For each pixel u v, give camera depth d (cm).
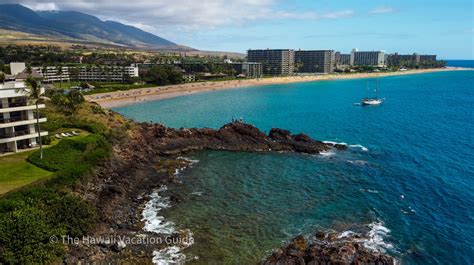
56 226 4791
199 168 8725
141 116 15775
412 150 10225
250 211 6294
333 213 6209
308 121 14875
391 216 6097
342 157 9588
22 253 4216
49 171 6359
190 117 15600
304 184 7625
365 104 19888
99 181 6800
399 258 4872
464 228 5697
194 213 6206
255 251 5025
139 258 4766
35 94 7175
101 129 9344
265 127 13662
